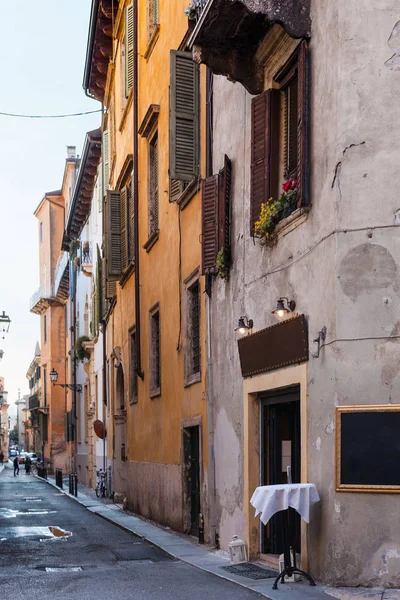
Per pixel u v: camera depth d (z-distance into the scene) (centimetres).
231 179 1364
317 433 984
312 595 883
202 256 1448
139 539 1623
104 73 3056
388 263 937
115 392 2847
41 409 6712
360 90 959
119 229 2534
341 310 948
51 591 1006
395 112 951
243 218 1295
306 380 1023
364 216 948
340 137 964
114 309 2864
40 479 5738
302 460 1021
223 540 1353
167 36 1856
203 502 1491
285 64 1126
